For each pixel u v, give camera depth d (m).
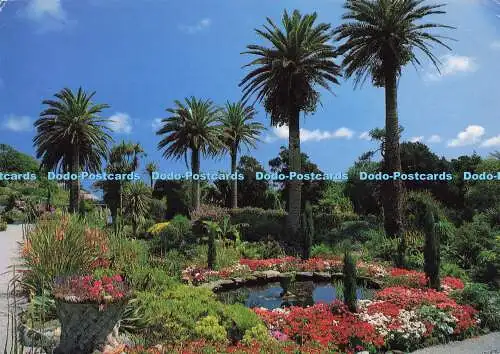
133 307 8.16
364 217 31.05
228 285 15.78
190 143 41.00
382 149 27.55
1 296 9.56
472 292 11.62
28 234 10.48
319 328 9.42
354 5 26.58
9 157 55.88
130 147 35.72
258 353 7.55
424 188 36.00
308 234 19.69
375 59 26.81
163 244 21.48
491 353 8.82
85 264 9.80
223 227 25.78
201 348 7.25
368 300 11.76
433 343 9.48
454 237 19.67
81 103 41.44
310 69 30.62
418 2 25.72
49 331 7.25
